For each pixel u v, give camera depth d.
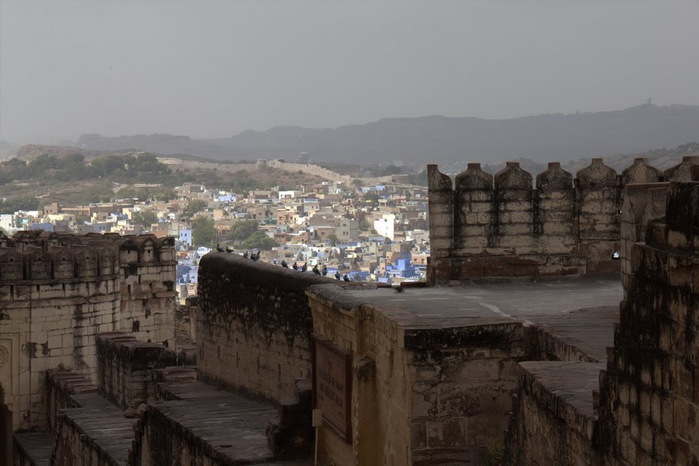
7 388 42.97
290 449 20.23
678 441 9.20
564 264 20.98
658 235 9.71
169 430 24.11
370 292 18.91
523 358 15.32
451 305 17.19
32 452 39.56
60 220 191.38
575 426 11.14
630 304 10.17
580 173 21.03
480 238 20.88
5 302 42.94
